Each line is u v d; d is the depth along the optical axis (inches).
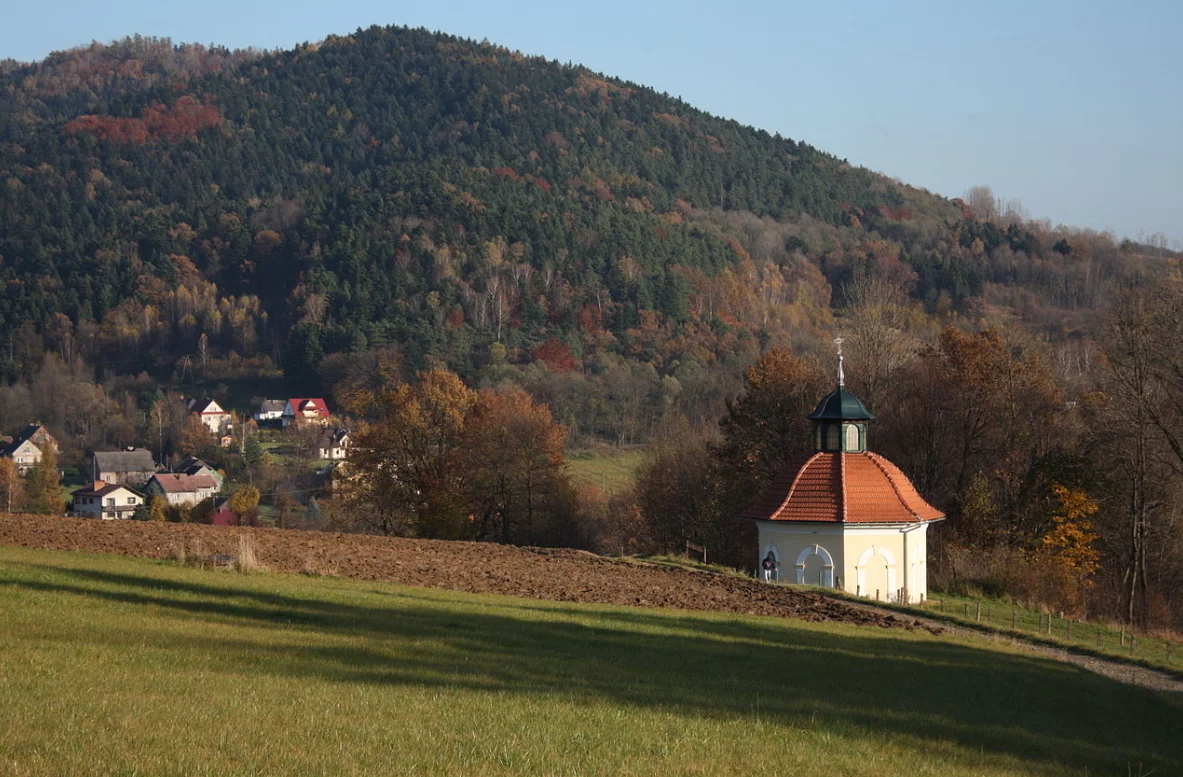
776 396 2915.8
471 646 864.3
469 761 487.5
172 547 1425.9
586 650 905.5
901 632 1315.2
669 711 665.6
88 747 453.1
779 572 1996.8
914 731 698.8
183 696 574.6
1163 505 2432.3
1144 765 694.5
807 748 599.2
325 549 1628.9
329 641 820.0
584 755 521.3
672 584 1576.0
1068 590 1956.2
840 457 2037.4
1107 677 1167.6
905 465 2861.7
